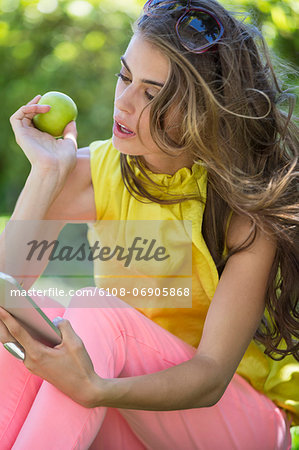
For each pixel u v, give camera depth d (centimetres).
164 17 256
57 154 289
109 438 274
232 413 273
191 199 279
